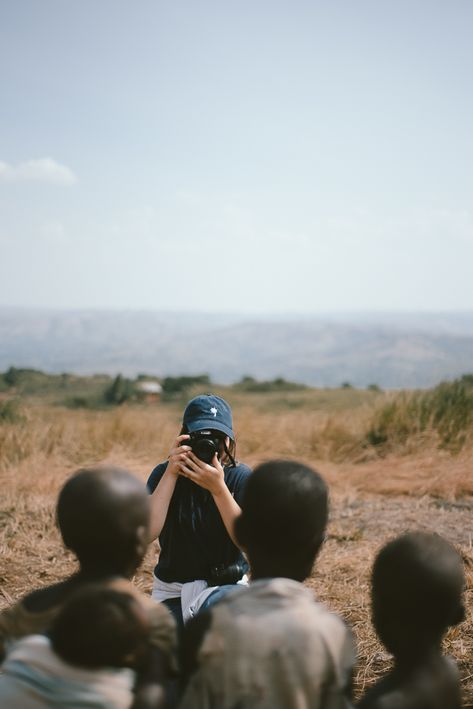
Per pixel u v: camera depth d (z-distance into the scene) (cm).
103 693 185
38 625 208
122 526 205
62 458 1023
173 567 325
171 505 325
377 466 917
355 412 1220
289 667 194
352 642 206
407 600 194
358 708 197
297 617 198
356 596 472
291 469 211
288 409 1975
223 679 197
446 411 1069
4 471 908
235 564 325
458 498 782
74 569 543
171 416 1412
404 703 192
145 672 199
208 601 295
